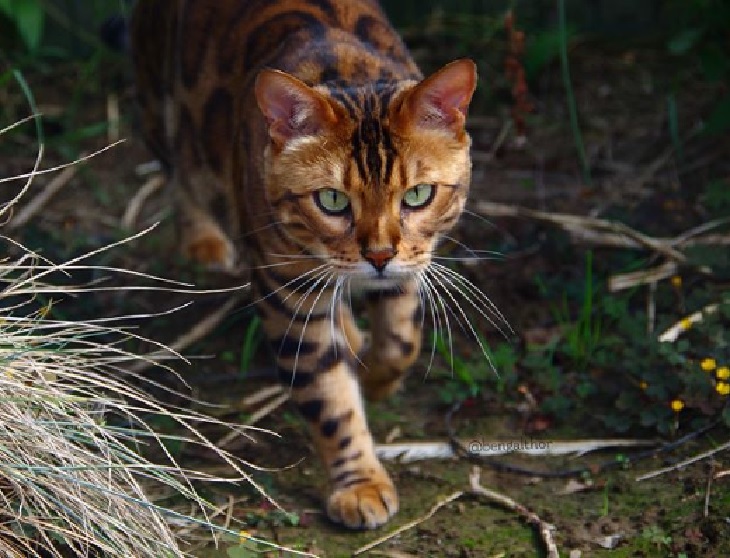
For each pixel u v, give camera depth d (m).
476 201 6.71
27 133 7.48
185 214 6.22
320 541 4.43
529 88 7.82
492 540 4.40
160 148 6.28
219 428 5.09
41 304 5.35
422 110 4.23
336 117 4.23
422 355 5.55
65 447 4.00
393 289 4.70
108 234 6.58
